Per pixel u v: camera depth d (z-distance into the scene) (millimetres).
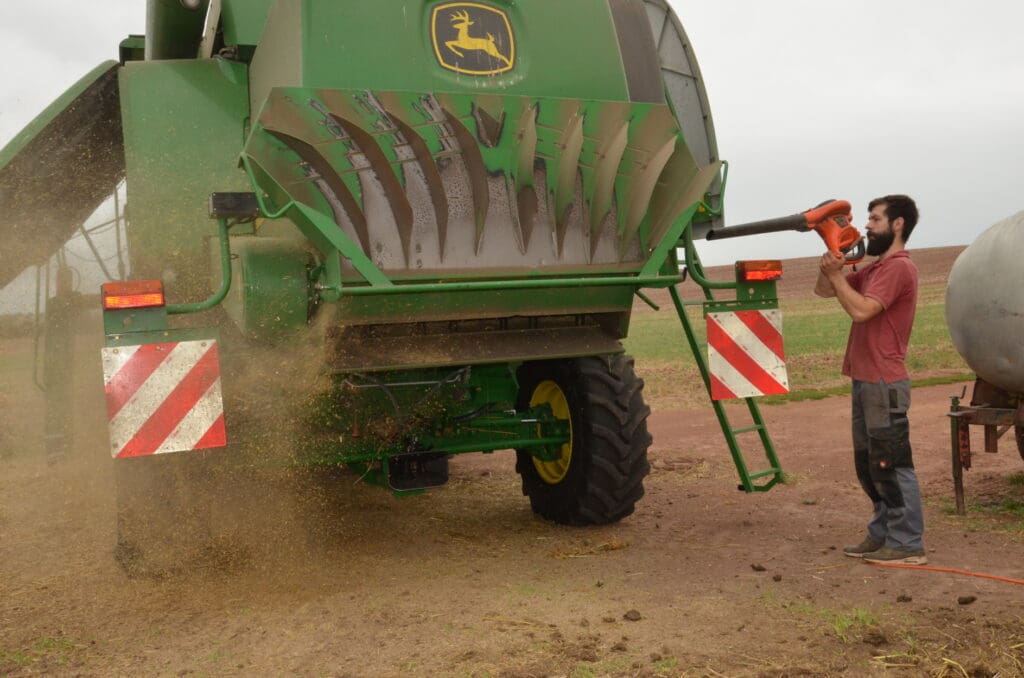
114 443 4027
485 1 4957
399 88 4668
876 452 4520
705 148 5988
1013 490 6152
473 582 4473
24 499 6656
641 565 4750
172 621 3908
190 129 5324
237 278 4566
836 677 3115
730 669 3203
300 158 4457
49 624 3902
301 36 4488
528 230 4875
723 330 5238
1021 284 5336
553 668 3262
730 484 6852
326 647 3553
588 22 5258
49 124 5953
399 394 5258
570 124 4941
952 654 3279
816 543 5059
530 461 6160
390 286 4309
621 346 5344
